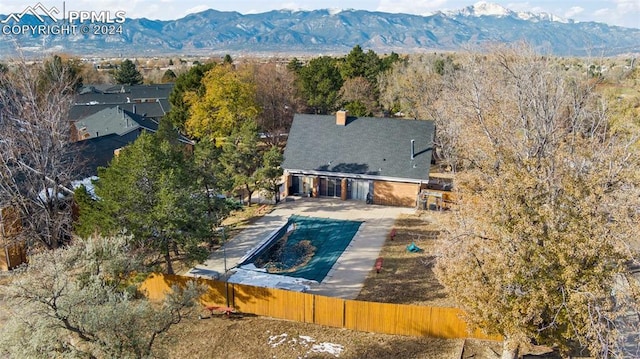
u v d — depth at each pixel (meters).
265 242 30.11
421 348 18.75
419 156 38.09
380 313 19.88
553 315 14.51
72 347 14.60
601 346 13.20
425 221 33.97
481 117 26.77
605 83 44.88
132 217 20.84
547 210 14.49
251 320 21.47
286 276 25.39
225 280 24.73
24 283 14.41
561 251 13.89
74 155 32.38
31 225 25.48
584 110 26.22
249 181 35.31
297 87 66.62
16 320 14.48
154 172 21.94
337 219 34.56
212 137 50.56
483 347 18.52
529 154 20.38
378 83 70.38
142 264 19.73
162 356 15.82
